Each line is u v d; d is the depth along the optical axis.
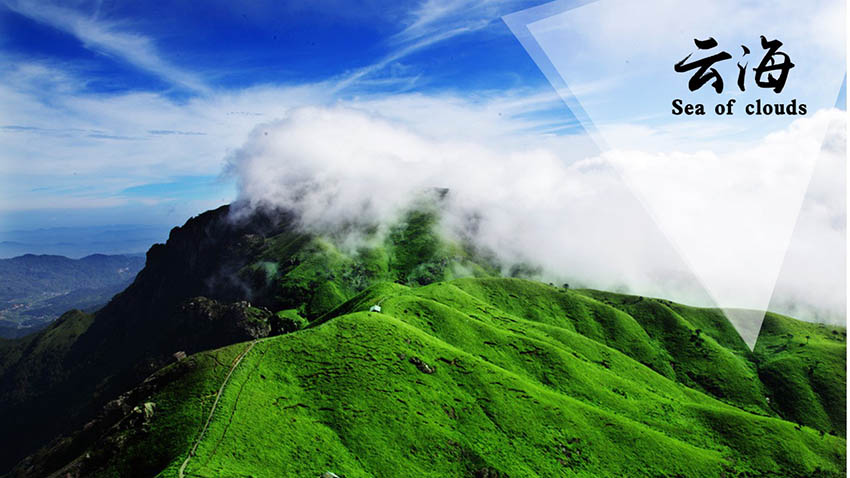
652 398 161.12
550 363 162.38
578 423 124.69
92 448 96.38
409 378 120.62
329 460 91.88
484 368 135.62
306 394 108.81
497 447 110.00
